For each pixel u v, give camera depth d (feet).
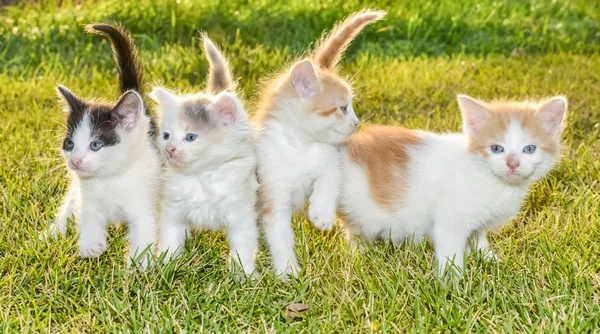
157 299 5.34
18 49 8.09
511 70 7.94
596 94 7.35
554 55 8.64
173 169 5.53
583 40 9.31
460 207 5.55
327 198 5.64
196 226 5.66
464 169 5.55
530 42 9.17
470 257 5.61
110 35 5.98
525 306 5.29
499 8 9.86
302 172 5.61
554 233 5.72
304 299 5.38
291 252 5.63
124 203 5.58
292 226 5.81
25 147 6.42
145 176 5.57
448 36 9.13
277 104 5.60
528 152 5.51
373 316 5.25
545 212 5.90
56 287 5.36
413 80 7.59
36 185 6.03
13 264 5.49
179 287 5.42
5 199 5.91
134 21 8.57
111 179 5.55
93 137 5.52
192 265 5.55
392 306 5.26
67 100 5.62
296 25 8.70
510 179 5.50
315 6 9.25
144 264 5.53
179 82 7.35
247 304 5.33
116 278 5.47
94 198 5.59
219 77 5.92
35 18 8.77
